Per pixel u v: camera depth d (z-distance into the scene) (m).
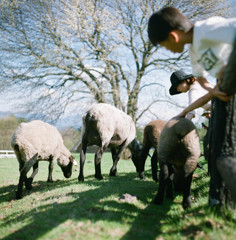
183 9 18.39
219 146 3.19
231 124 3.12
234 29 2.02
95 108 7.33
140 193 4.81
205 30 2.15
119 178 7.54
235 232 2.53
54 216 3.54
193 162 3.73
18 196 6.38
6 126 29.28
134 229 3.07
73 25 16.41
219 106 3.21
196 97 4.52
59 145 8.40
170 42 2.45
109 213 3.48
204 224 2.83
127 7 18.58
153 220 3.46
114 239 2.75
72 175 10.24
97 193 4.73
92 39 18.42
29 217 3.84
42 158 7.66
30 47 17.67
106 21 18.09
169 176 4.57
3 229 3.50
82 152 7.31
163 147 3.93
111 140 8.16
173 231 2.93
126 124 8.38
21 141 6.66
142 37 19.08
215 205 3.18
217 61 2.25
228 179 2.21
